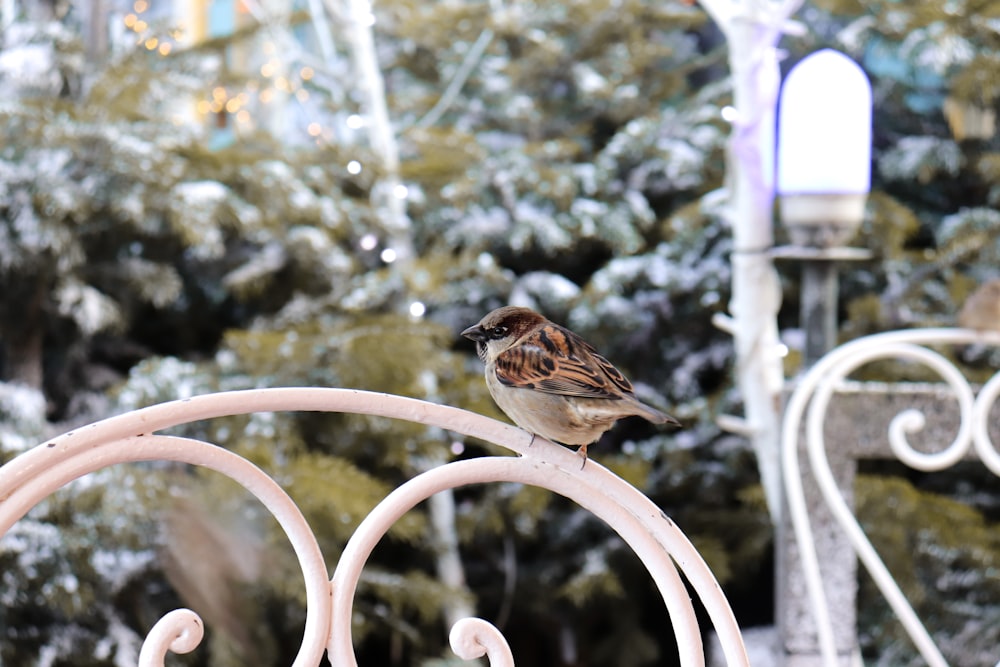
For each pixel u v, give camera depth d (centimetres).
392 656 554
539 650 614
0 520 138
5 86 525
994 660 504
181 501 434
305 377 497
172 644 143
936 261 571
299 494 449
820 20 669
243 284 546
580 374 213
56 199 471
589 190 613
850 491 373
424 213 619
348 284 560
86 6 577
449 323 607
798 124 387
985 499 573
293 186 545
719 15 482
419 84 695
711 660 590
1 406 470
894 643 518
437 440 527
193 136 533
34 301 511
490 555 589
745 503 581
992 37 575
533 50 640
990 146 613
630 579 581
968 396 315
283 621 501
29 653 425
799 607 385
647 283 609
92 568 423
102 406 524
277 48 635
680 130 624
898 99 628
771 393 480
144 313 593
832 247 391
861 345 326
